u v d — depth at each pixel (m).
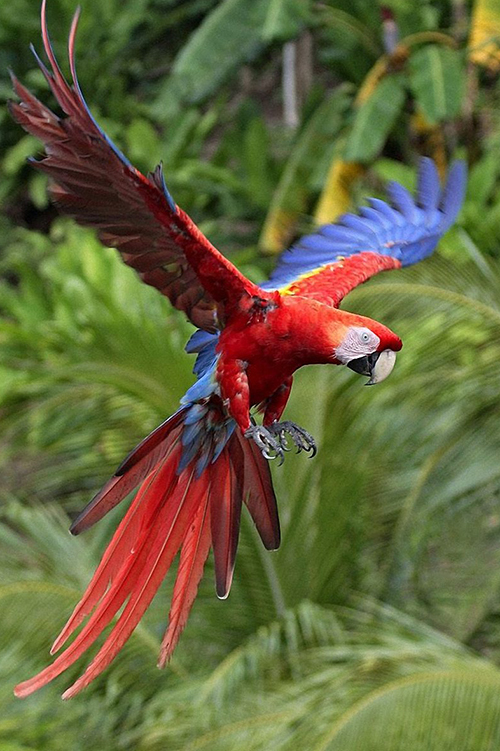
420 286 8.39
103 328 8.63
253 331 4.40
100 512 4.56
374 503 9.23
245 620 9.03
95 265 10.10
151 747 7.19
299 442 4.73
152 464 4.64
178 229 4.09
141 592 4.54
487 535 9.29
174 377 8.55
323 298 4.87
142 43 19.67
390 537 9.21
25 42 17.73
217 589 4.67
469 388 8.88
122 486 4.60
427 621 9.14
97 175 3.89
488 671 7.37
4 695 8.35
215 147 21.52
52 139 3.77
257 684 7.73
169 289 4.43
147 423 9.06
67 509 9.95
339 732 6.83
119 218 4.07
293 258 5.40
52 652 4.31
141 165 16.97
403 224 5.81
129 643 8.62
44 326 10.26
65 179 3.88
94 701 8.52
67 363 9.10
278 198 15.77
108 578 4.52
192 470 4.68
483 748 7.03
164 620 8.89
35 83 17.19
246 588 9.05
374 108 14.73
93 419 9.10
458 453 9.10
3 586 8.53
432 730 6.96
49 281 14.23
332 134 16.06
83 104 3.65
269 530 4.77
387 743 6.88
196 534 4.66
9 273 17.62
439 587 9.25
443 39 15.38
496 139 13.84
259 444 4.37
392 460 9.18
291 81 19.92
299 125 17.39
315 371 8.88
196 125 17.83
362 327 4.46
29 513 9.30
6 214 20.02
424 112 14.25
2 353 10.16
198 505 4.69
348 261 5.33
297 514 8.97
